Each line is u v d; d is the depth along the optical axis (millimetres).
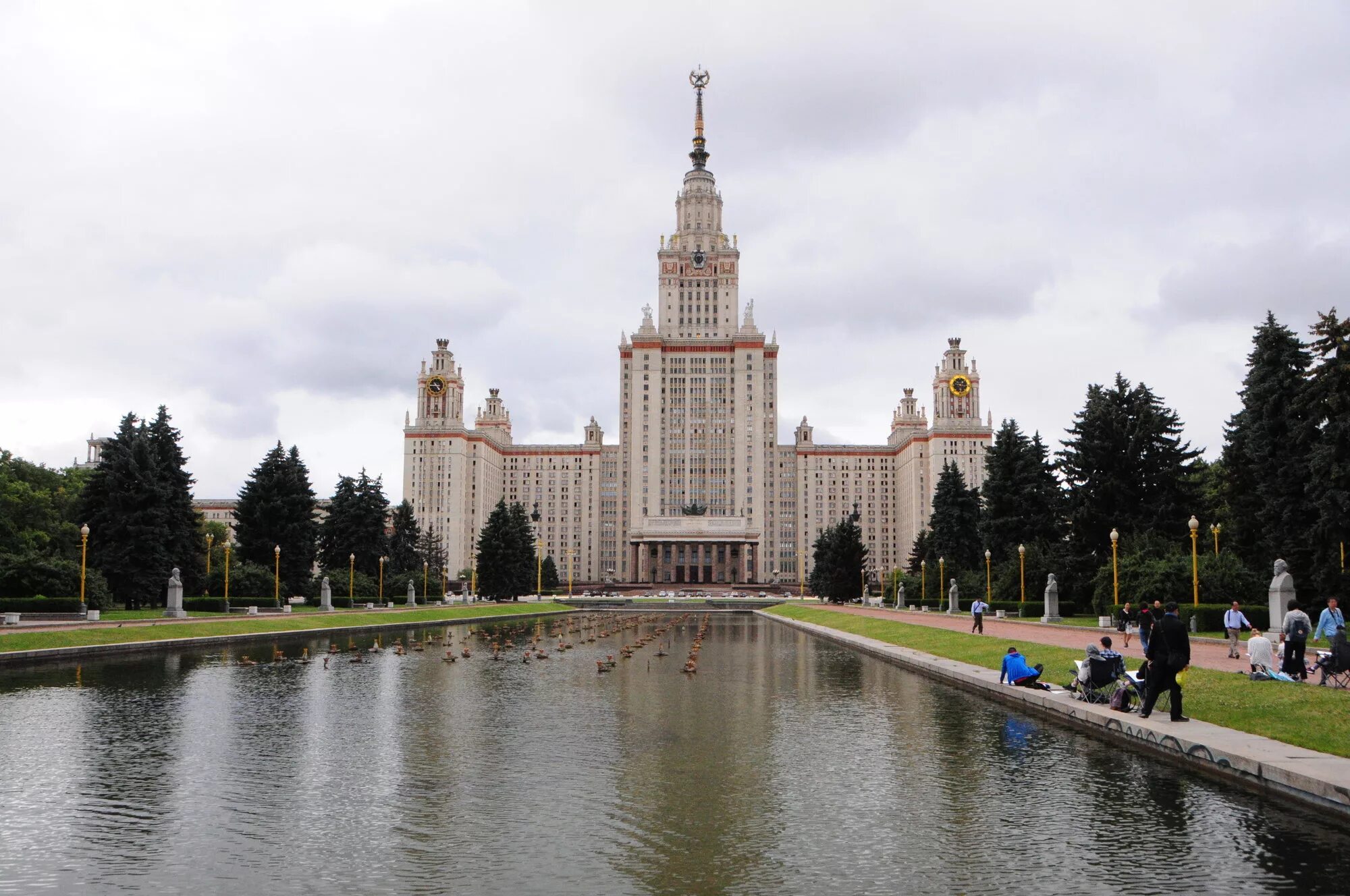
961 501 125188
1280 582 42625
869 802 19953
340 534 128125
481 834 17703
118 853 16656
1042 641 50688
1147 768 22906
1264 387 68875
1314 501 62500
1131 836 17281
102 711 32062
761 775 22453
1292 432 66188
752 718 31062
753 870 15688
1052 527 101500
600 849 16812
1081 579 82938
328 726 29281
